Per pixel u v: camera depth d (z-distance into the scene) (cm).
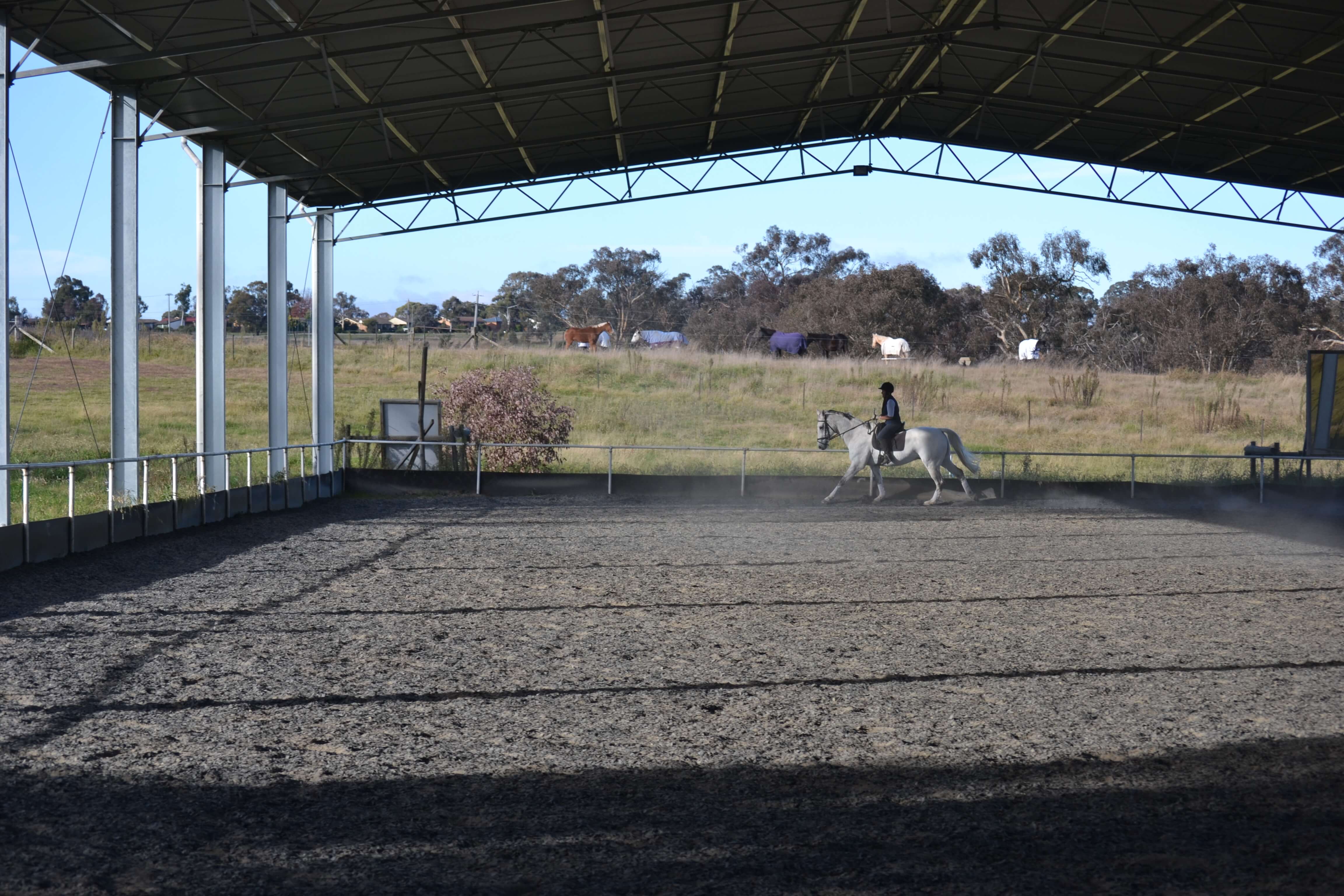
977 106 2278
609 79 1811
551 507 2016
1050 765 574
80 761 561
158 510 1485
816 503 2152
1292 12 1606
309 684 728
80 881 419
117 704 670
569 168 2444
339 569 1236
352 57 1659
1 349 1210
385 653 823
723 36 1806
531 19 1591
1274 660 832
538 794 522
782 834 475
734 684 744
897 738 620
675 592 1122
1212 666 811
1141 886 424
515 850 455
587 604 1045
